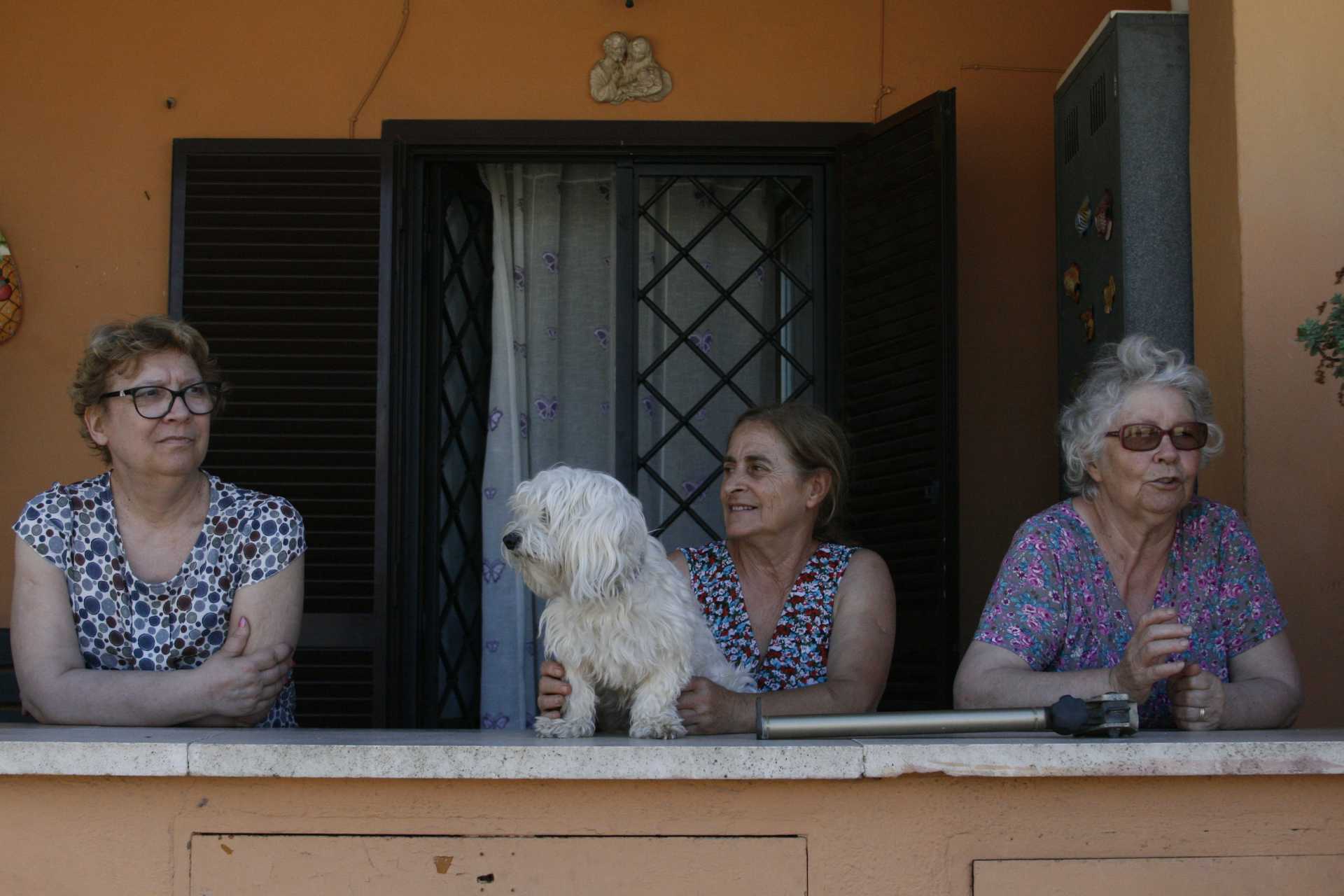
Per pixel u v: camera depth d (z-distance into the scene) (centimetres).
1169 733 207
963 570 401
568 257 438
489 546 427
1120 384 262
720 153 412
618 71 412
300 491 405
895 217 386
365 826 180
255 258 406
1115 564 267
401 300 392
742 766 176
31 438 403
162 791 181
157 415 253
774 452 279
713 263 426
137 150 411
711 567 293
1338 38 312
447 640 421
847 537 304
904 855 181
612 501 207
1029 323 407
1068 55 414
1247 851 182
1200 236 331
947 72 414
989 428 405
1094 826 182
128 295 407
